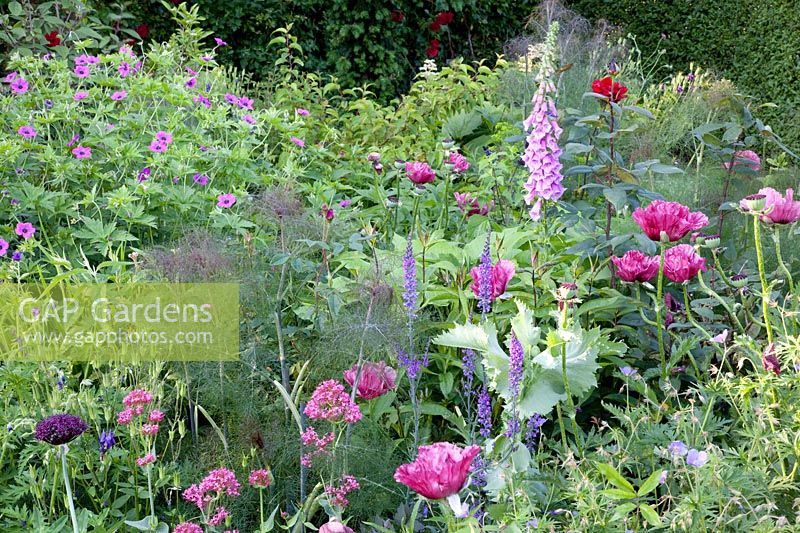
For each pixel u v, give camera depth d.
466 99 6.11
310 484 2.39
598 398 2.81
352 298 2.73
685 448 1.84
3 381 2.36
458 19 8.23
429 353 2.70
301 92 5.75
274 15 7.27
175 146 3.76
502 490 1.89
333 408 2.10
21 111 3.92
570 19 7.34
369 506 2.31
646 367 2.86
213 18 7.11
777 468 2.04
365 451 2.28
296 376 2.74
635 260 2.54
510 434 1.97
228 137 4.31
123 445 2.44
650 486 1.69
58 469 2.23
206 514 2.03
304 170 4.28
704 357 2.74
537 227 3.17
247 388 2.53
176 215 3.63
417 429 2.37
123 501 2.26
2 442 2.25
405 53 7.68
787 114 7.02
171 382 2.73
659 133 5.05
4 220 3.43
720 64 7.57
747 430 2.10
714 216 3.79
